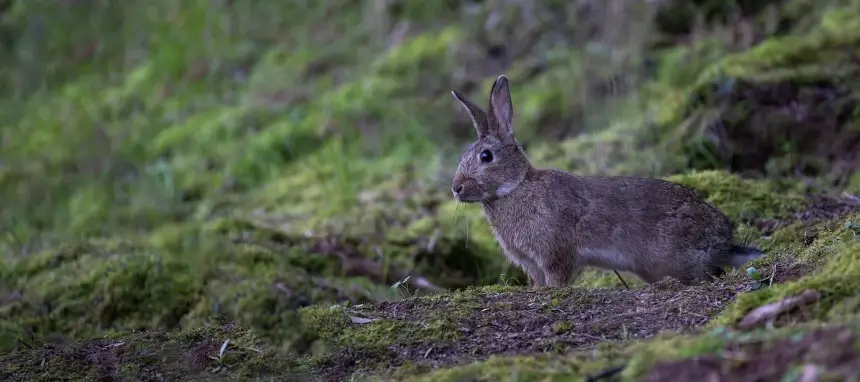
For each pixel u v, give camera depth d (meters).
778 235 10.02
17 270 11.80
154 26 21.62
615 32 16.44
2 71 21.27
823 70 13.11
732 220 10.76
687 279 9.50
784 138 12.68
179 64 20.02
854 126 12.50
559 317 7.73
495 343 7.34
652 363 5.77
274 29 20.81
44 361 8.02
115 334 8.67
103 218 15.37
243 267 11.54
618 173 12.86
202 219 14.62
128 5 22.42
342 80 18.44
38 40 21.66
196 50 20.39
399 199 14.00
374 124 16.59
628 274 10.50
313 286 11.03
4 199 16.06
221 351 7.69
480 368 6.41
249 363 7.53
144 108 19.17
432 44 18.11
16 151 18.17
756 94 12.92
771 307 6.61
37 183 16.55
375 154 15.98
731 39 15.54
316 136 16.64
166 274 11.15
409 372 6.88
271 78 18.75
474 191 9.94
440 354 7.29
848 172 12.09
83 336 10.16
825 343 5.32
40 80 20.95
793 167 12.39
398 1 19.69
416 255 11.78
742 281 8.12
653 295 8.02
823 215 10.72
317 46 19.83
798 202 11.05
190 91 19.33
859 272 6.79
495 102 10.05
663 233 9.49
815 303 6.49
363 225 12.84
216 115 18.08
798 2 16.00
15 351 8.77
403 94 17.17
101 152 17.48
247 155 16.42
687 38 16.17
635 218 9.57
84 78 20.84
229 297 8.83
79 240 12.91
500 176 9.88
